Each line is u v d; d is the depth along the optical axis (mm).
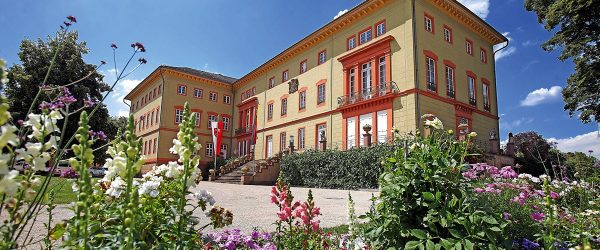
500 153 19266
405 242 2867
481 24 22828
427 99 18297
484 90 23188
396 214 2902
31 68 21453
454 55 21062
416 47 18359
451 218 2643
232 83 37594
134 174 1695
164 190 2354
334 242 3547
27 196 1707
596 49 18531
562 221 3852
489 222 2598
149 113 37812
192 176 2076
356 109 21109
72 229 1530
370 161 15891
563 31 19297
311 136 24812
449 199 2863
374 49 20500
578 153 13336
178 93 35062
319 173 18688
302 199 10414
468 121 21000
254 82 34000
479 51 23562
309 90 25781
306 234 3064
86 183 1478
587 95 19266
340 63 23141
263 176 21875
